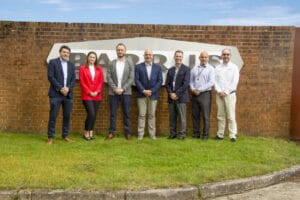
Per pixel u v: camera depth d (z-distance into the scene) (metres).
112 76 9.39
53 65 8.90
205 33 10.09
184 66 9.41
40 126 10.26
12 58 10.09
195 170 6.87
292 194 6.28
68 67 9.02
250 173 6.83
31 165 6.93
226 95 9.37
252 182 6.52
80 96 10.16
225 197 6.13
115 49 10.05
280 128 10.33
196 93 9.41
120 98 9.48
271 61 10.19
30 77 10.14
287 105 10.29
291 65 10.21
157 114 10.20
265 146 9.02
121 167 7.00
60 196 5.75
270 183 6.75
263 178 6.67
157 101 10.06
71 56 10.02
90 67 9.30
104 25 10.02
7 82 10.16
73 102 10.14
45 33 10.02
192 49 10.09
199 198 6.04
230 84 9.38
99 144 8.86
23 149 8.21
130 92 9.44
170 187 6.05
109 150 8.29
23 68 10.11
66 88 8.91
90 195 5.77
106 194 5.78
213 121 10.23
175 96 9.34
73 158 7.52
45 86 10.17
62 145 8.73
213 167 7.07
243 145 8.96
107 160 7.44
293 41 10.16
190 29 10.07
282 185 6.76
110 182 6.15
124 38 10.06
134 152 8.12
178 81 9.39
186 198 5.97
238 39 10.12
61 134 9.95
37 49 10.06
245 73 10.20
